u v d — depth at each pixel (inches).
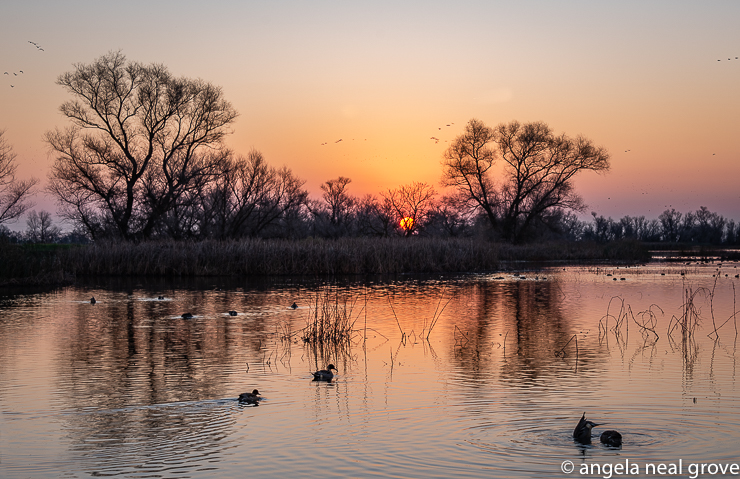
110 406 501.0
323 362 659.4
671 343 749.9
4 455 397.4
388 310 1066.1
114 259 1856.5
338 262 1931.6
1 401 517.0
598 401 497.0
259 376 598.9
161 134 2265.0
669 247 4045.3
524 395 517.7
